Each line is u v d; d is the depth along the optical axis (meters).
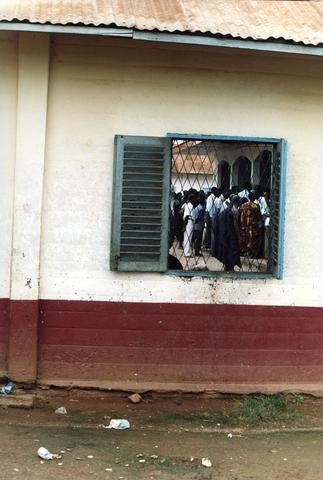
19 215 5.68
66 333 5.82
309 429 5.48
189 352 5.92
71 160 5.75
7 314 5.79
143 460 4.61
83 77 5.71
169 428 5.36
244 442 5.11
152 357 5.89
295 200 5.98
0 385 5.80
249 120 5.89
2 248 5.75
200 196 5.98
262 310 5.97
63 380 5.84
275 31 5.58
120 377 5.88
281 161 5.82
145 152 5.74
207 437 5.19
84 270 5.80
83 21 5.16
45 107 5.66
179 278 5.88
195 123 5.83
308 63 5.88
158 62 5.75
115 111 5.76
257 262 6.05
